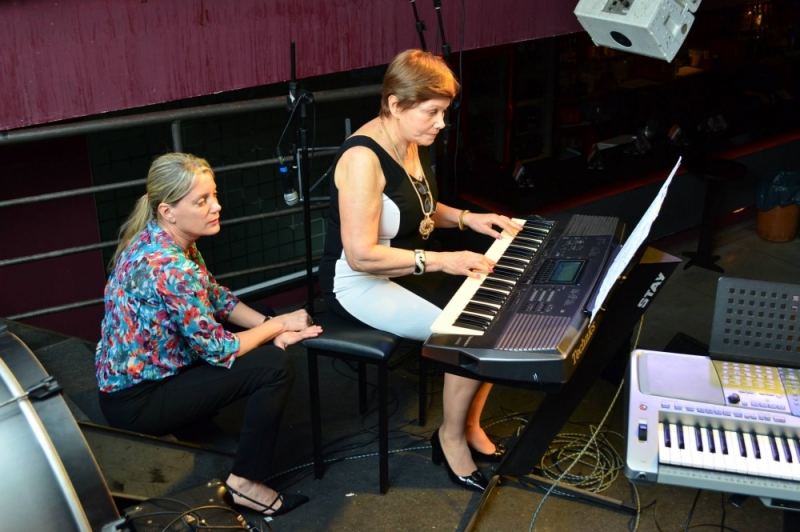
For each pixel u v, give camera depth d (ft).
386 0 11.12
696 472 6.18
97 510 5.82
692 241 17.47
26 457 5.62
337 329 8.62
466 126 17.20
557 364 6.72
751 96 20.54
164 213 7.80
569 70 18.78
